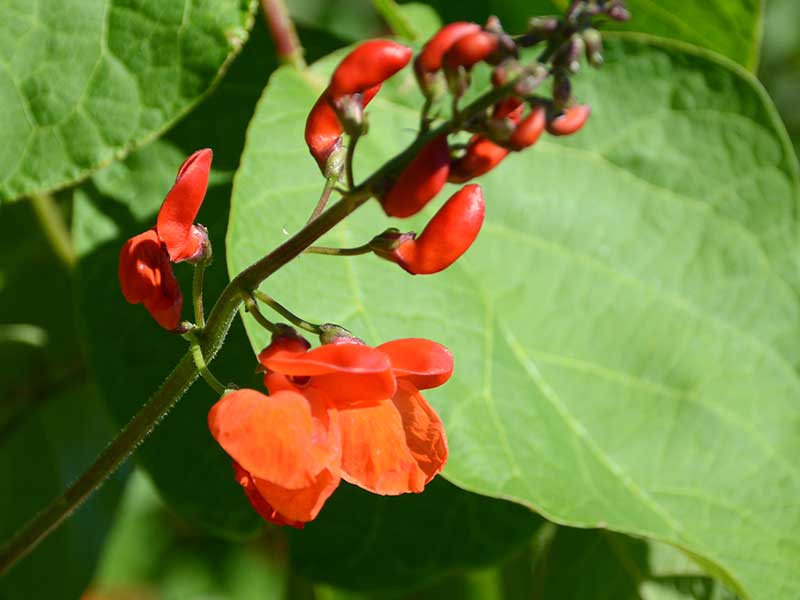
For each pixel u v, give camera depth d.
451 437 0.44
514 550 0.49
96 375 0.46
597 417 0.46
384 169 0.37
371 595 0.49
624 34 0.49
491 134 0.36
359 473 0.37
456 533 0.49
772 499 0.46
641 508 0.45
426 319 0.44
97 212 0.47
